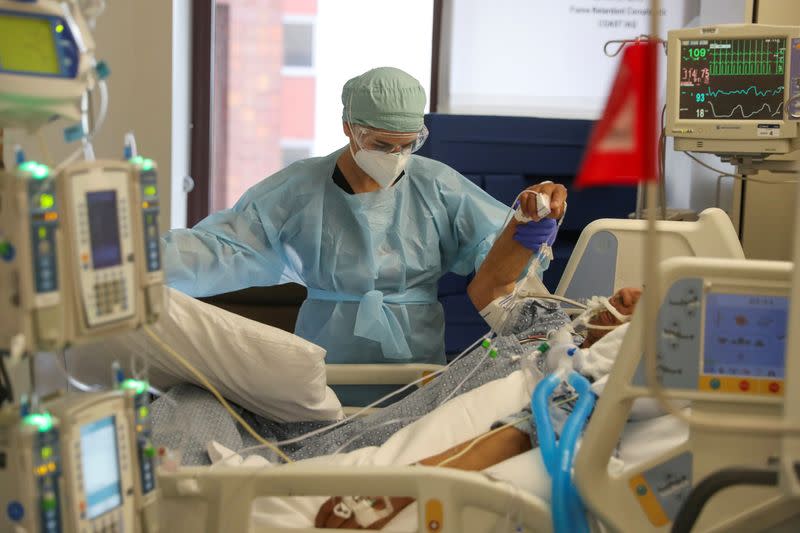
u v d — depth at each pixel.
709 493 1.05
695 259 1.22
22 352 0.99
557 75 4.02
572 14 3.97
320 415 2.00
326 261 2.41
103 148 3.61
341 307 2.43
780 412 1.24
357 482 1.36
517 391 1.78
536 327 2.19
